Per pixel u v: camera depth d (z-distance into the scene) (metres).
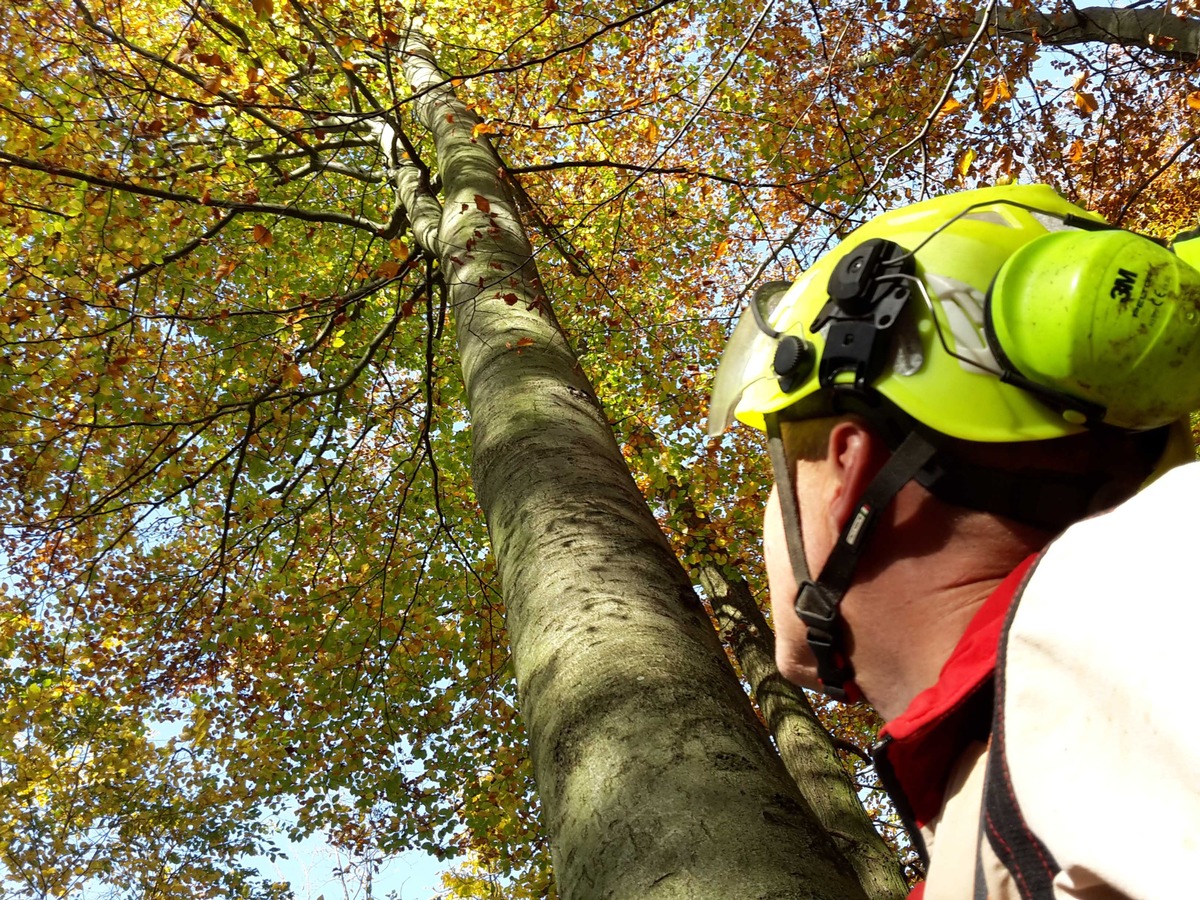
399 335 9.15
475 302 3.35
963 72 5.77
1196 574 0.38
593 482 2.01
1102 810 0.38
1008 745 0.44
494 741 8.34
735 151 7.45
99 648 8.01
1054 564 0.46
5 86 5.88
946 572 0.66
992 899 0.46
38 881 9.42
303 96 6.76
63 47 6.21
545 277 8.59
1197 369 0.64
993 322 0.68
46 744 8.93
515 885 9.10
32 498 7.02
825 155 6.55
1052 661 0.43
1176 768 0.35
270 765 8.12
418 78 6.57
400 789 8.08
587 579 1.63
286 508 8.18
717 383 0.97
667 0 3.22
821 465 0.75
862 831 5.00
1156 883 0.34
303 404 7.49
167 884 9.92
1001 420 0.66
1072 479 0.66
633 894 0.98
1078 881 0.39
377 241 9.22
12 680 8.12
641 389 8.20
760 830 1.02
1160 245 0.76
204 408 7.67
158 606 8.22
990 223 0.77
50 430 6.45
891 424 0.70
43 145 5.97
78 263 6.38
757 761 1.16
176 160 6.41
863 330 0.71
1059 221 0.79
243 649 8.15
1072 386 0.64
